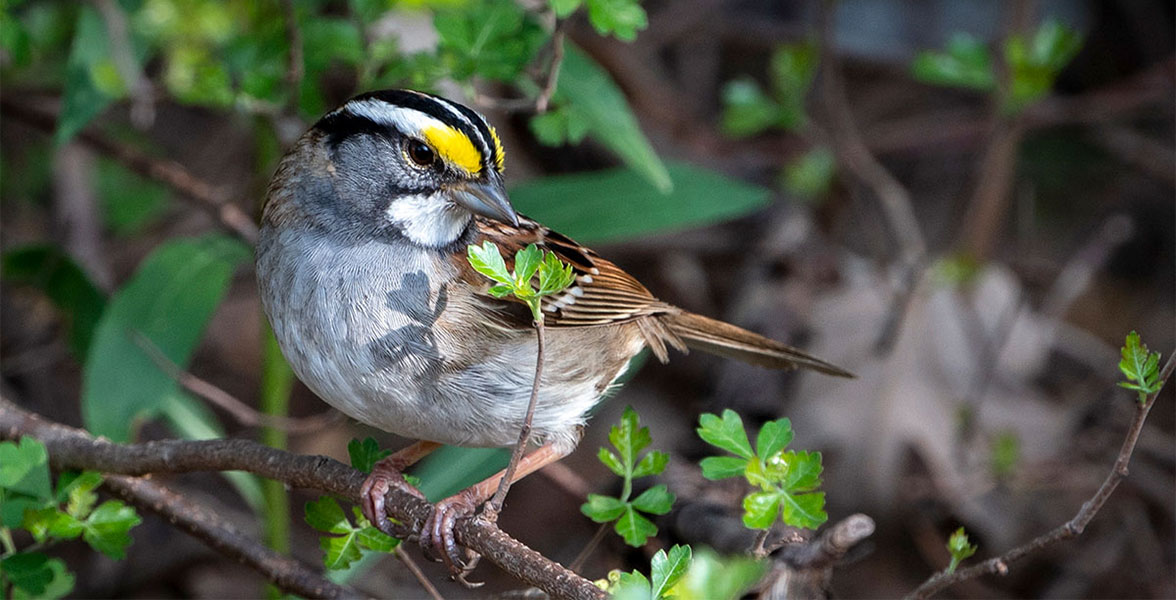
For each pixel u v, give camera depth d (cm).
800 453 562
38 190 1248
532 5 902
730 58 1485
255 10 910
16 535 1005
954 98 1474
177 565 1107
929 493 1062
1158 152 1347
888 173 1419
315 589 698
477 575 1129
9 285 1111
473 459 834
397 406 677
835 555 616
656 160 818
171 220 1280
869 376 1091
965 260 1150
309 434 1210
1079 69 1480
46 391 1149
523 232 741
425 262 675
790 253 1217
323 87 977
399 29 951
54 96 1127
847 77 1460
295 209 685
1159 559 1106
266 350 892
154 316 870
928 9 1480
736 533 776
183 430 910
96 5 873
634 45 1320
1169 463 1120
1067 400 1186
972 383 1108
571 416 732
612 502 607
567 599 534
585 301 727
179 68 893
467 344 673
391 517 648
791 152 1280
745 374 1084
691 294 1301
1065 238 1404
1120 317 1357
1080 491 1117
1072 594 1102
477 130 678
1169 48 1417
